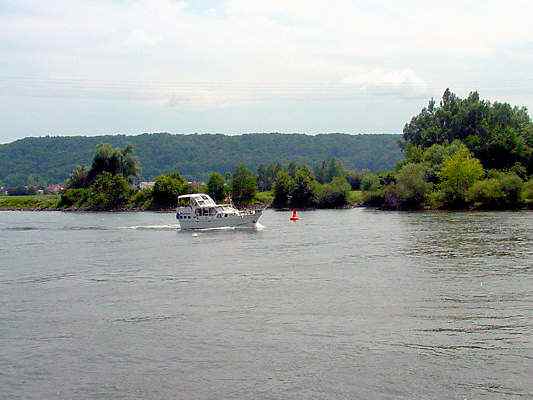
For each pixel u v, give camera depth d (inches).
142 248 4638.3
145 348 1929.1
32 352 1914.4
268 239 5068.9
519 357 1750.7
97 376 1700.3
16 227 7130.9
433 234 4940.9
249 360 1790.1
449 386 1561.3
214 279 3127.5
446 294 2571.4
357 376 1643.7
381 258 3678.6
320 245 4500.5
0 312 2466.8
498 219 6289.4
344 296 2598.4
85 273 3442.4
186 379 1662.2
